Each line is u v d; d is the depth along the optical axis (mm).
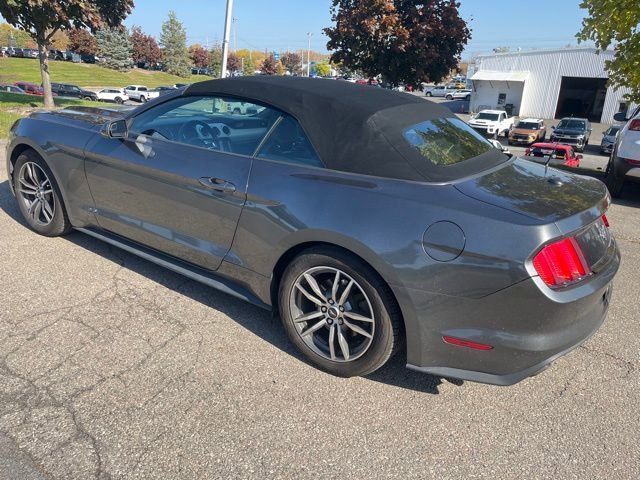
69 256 3883
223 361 2775
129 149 3416
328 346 2762
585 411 2584
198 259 3195
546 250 2219
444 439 2334
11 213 4668
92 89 51188
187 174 3100
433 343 2406
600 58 41156
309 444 2236
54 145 3816
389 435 2332
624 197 8086
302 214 2641
